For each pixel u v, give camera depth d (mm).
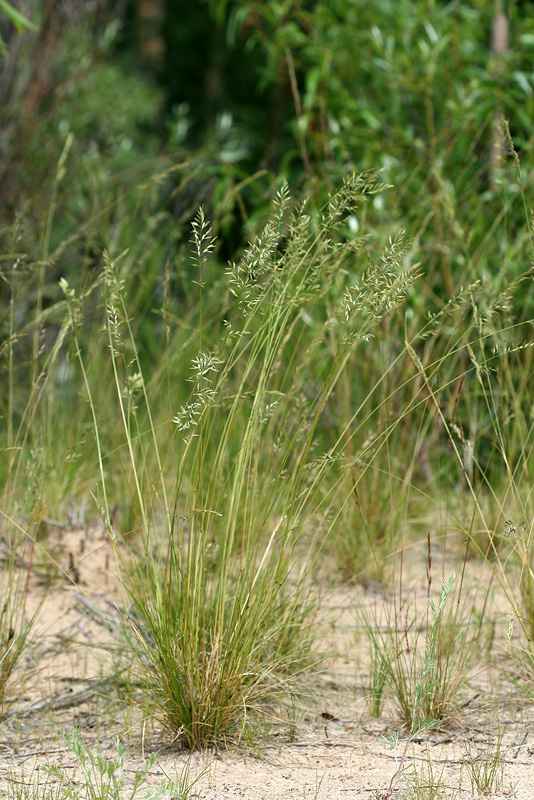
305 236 2916
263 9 6441
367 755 2627
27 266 4664
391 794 2357
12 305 3805
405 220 4988
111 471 5008
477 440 4562
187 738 2682
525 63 6223
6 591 3330
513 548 3184
